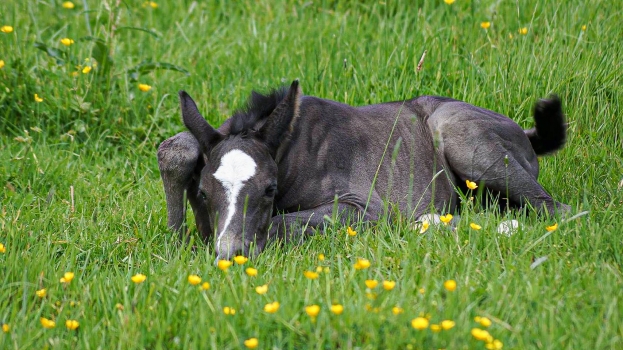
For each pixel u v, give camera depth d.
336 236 8.98
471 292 7.11
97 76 12.86
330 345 6.31
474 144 10.23
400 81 12.97
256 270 7.68
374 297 6.77
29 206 10.27
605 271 7.43
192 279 7.04
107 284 7.75
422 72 13.19
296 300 6.91
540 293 7.01
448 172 10.55
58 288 7.61
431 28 14.62
